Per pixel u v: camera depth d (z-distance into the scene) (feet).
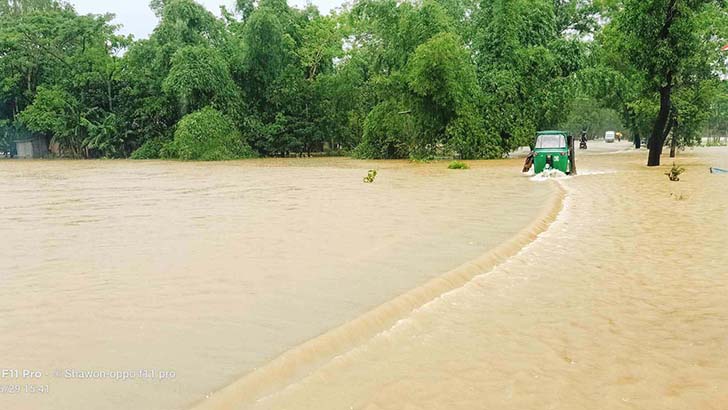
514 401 14.16
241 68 157.99
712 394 14.49
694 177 69.56
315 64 165.68
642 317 20.17
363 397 14.39
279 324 19.02
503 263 28.04
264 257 28.40
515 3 120.37
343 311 20.26
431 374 15.70
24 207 49.21
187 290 22.85
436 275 24.94
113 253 29.73
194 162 135.85
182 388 14.58
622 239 33.17
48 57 177.37
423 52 113.29
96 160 159.02
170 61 152.15
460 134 119.75
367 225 37.45
